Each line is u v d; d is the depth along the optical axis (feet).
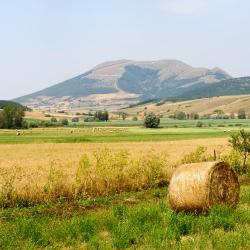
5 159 134.51
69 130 479.00
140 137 314.14
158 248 36.78
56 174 65.87
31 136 341.62
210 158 100.89
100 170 70.38
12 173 81.35
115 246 38.04
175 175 52.34
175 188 51.60
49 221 49.16
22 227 43.68
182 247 36.63
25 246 37.70
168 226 43.50
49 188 64.75
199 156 97.45
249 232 41.06
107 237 41.68
